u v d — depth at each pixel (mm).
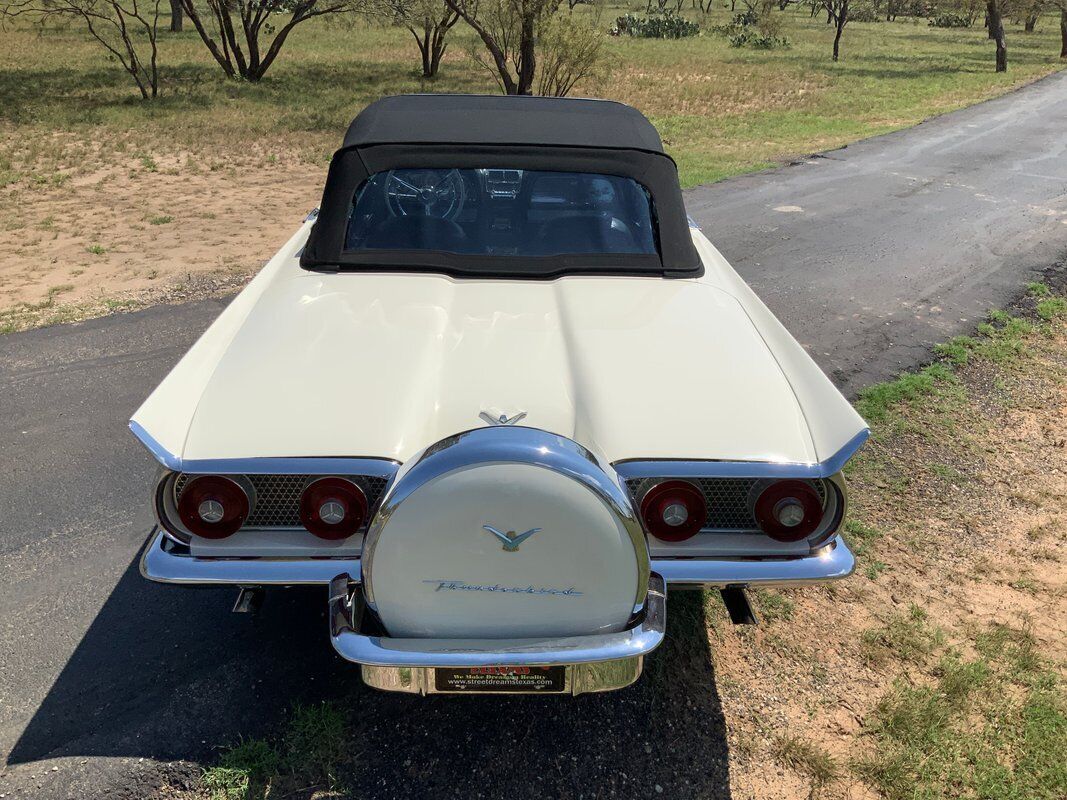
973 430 4328
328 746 2307
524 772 2258
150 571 2133
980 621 2908
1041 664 2709
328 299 2750
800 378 2436
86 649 2654
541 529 1900
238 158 13031
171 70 24078
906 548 3311
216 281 6695
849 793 2232
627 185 3117
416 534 1901
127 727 2352
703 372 2395
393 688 2107
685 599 2965
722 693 2551
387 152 3051
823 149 13953
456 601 1984
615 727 2416
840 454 2111
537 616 2010
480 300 2781
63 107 16984
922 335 5605
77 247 7898
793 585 2186
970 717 2488
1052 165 12391
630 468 2102
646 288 2920
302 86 21922
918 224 8727
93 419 4211
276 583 2131
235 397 2246
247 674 2566
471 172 3062
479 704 2482
